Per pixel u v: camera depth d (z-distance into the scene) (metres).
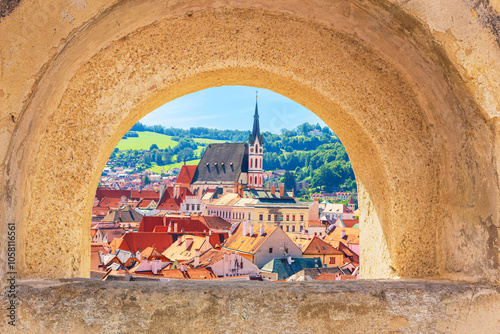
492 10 2.46
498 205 2.52
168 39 2.91
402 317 2.60
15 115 2.26
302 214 76.50
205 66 2.96
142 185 151.38
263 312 2.51
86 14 2.33
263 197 80.62
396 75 3.05
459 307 2.62
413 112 3.12
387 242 3.15
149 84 2.90
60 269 2.72
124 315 2.44
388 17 2.59
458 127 2.79
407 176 3.08
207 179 108.75
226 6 2.81
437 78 2.72
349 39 3.00
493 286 2.58
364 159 3.44
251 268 29.17
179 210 91.88
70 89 2.74
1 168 2.23
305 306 2.54
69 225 2.76
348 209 98.50
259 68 3.02
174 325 2.46
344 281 2.80
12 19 2.19
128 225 65.88
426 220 3.11
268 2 2.76
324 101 3.18
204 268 27.88
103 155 2.87
